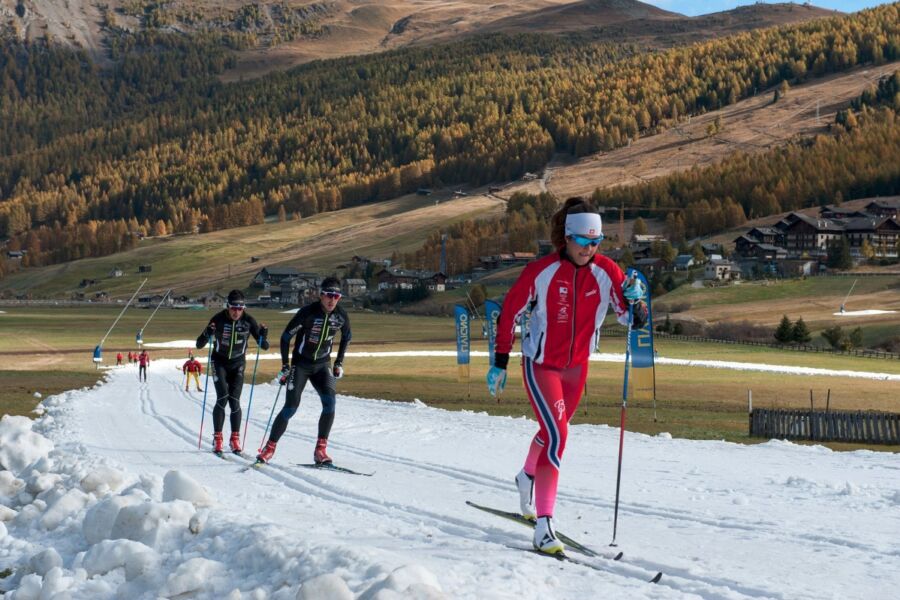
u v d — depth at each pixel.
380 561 4.96
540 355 5.95
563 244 5.92
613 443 15.50
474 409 31.22
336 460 12.37
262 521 6.44
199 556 5.69
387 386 44.91
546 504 5.91
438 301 191.75
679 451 14.12
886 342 98.25
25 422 11.67
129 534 6.26
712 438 22.28
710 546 6.36
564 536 6.41
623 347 88.50
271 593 4.76
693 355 82.88
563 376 6.06
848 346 91.44
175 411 22.97
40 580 5.45
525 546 6.24
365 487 9.66
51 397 29.52
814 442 22.98
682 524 7.38
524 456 12.92
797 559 5.91
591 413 30.45
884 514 7.91
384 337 111.94
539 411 5.96
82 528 6.87
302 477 10.55
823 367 70.44
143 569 5.45
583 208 5.81
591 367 63.38
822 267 176.25
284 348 11.71
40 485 8.61
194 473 11.11
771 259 192.12
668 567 5.60
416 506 8.25
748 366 69.56
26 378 47.12
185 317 165.12
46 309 195.38
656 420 27.69
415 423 19.44
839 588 5.11
